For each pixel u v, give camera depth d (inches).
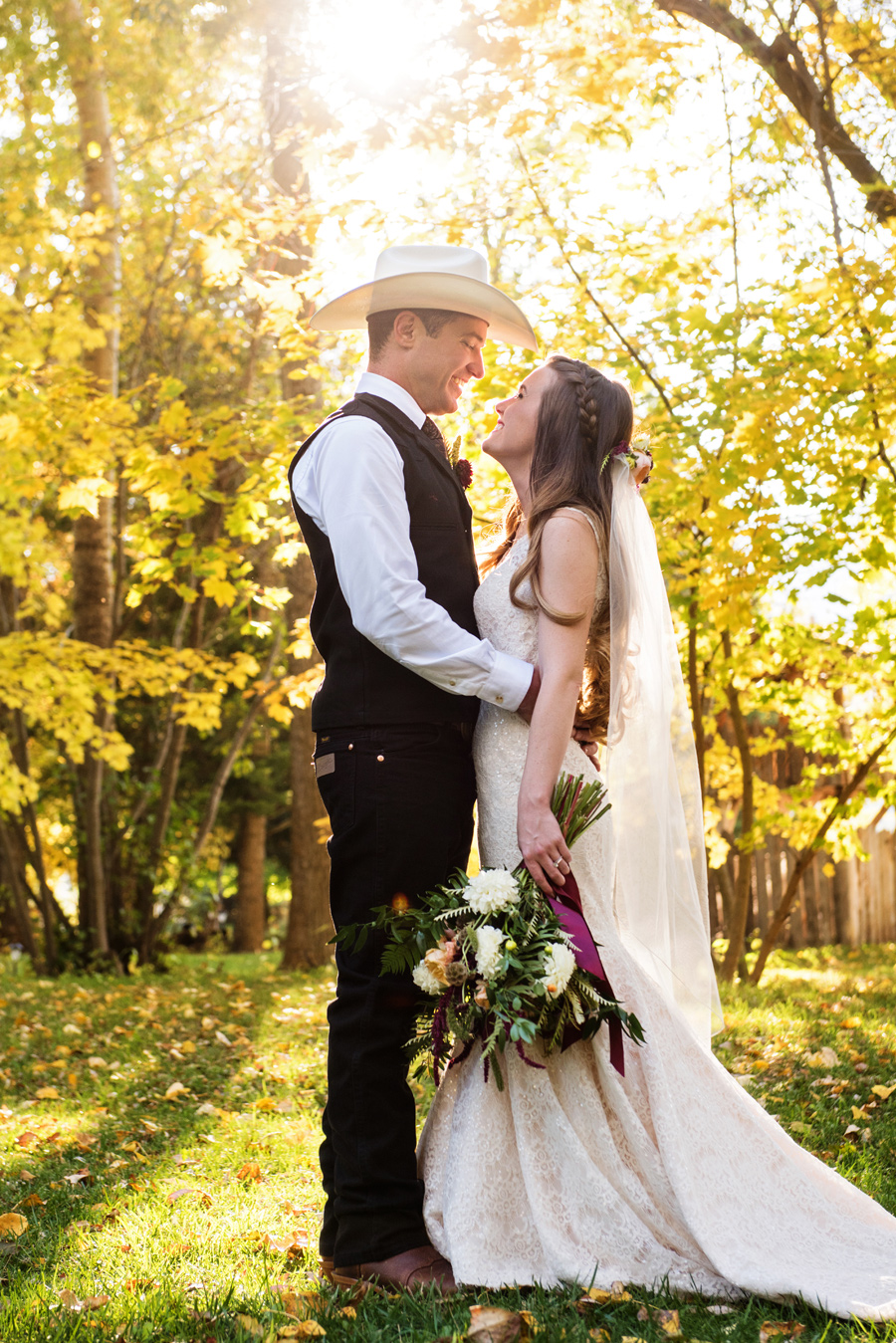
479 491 222.5
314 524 97.2
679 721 104.0
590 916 94.9
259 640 536.7
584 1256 86.0
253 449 251.3
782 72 205.5
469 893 87.9
